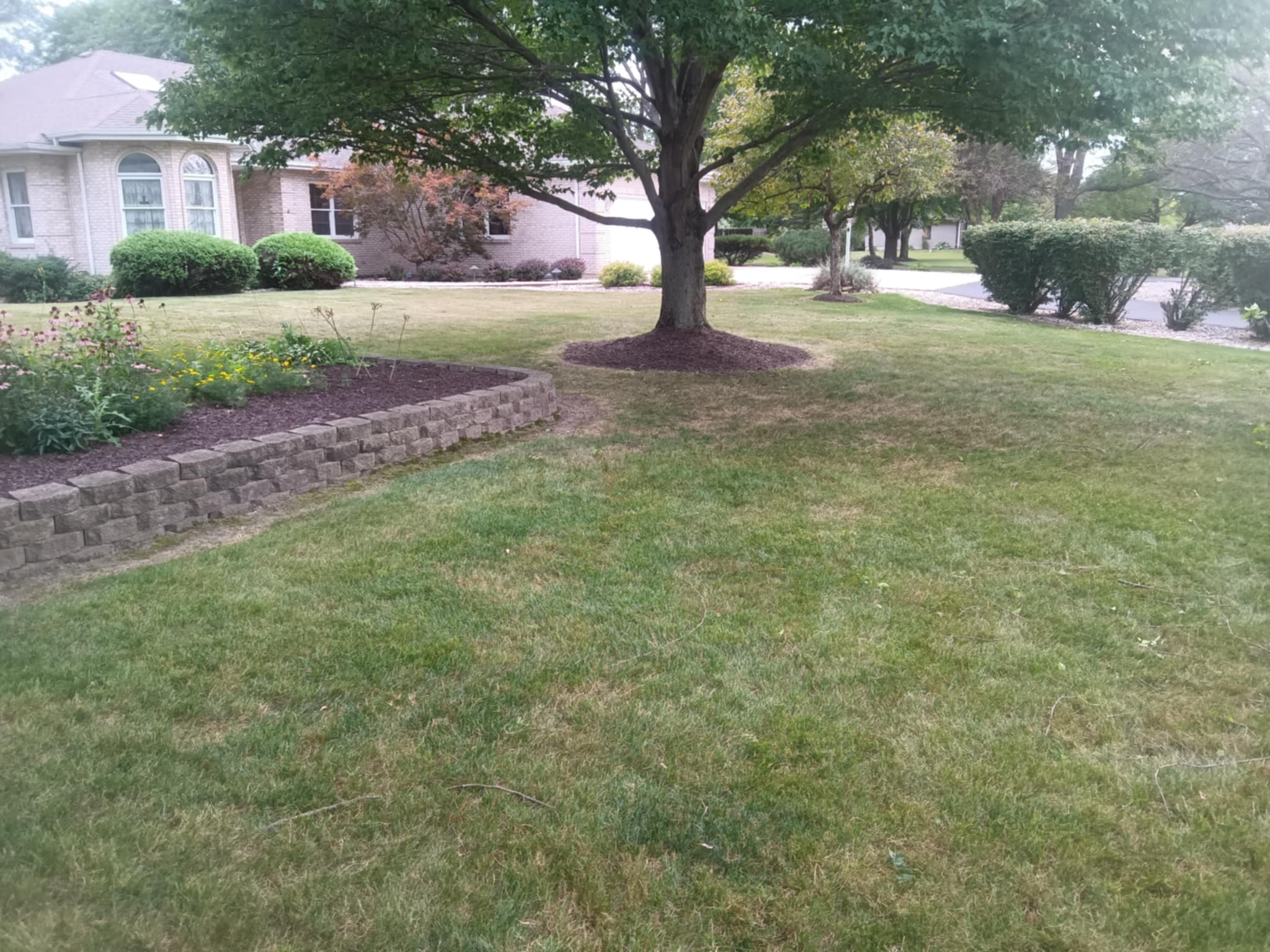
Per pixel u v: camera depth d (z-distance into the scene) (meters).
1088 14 5.91
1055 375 9.22
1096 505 4.88
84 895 2.02
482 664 3.09
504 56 8.23
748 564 4.02
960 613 3.55
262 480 4.75
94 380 5.27
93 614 3.39
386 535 4.29
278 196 21.03
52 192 18.38
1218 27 6.21
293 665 3.05
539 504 4.79
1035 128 7.63
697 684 2.99
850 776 2.51
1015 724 2.78
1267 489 5.16
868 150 14.59
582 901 2.06
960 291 21.84
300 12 6.44
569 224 23.91
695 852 2.22
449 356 9.87
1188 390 8.38
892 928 1.99
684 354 9.66
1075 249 14.52
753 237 37.59
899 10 6.10
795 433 6.59
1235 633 3.39
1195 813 2.38
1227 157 25.81
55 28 35.78
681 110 9.76
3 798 2.33
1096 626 3.44
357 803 2.37
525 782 2.46
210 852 2.17
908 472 5.52
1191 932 1.99
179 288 16.17
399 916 1.99
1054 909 2.05
